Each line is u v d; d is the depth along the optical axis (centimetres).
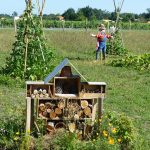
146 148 981
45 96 991
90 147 927
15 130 1005
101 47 2622
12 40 4244
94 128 1003
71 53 3203
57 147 919
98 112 1013
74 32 6128
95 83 1004
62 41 4381
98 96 1008
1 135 992
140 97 1541
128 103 1446
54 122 1005
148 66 2248
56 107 1003
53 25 8831
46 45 1892
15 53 1839
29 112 983
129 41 4622
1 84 1698
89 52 3353
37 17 1892
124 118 997
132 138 967
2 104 1381
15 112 1250
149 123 1227
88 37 4978
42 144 923
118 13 3189
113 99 1486
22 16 1872
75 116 1003
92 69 2189
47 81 989
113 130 966
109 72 2097
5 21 8431
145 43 4409
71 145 923
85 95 1003
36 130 991
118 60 2381
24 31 1856
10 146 952
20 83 1706
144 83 1834
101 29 2623
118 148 935
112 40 3139
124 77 1978
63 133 953
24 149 923
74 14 10950
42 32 1883
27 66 1833
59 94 998
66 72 998
